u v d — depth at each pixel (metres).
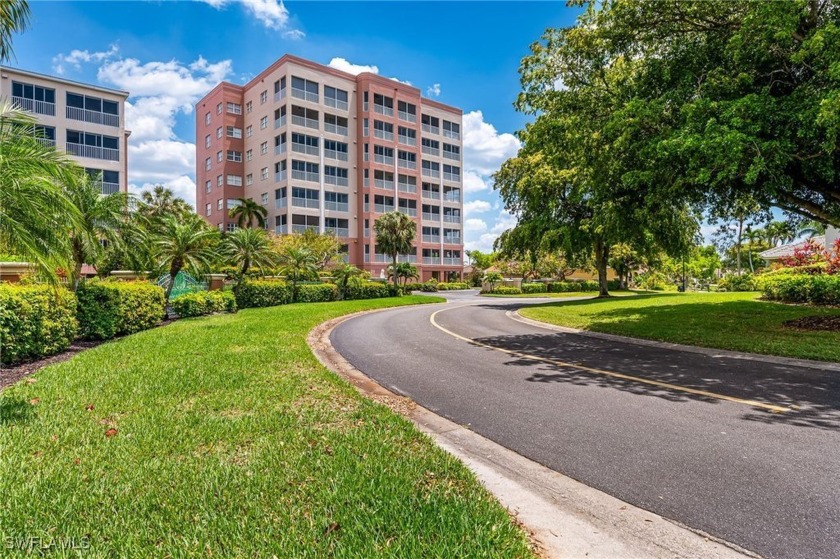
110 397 5.27
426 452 3.85
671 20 11.25
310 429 4.32
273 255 26.66
